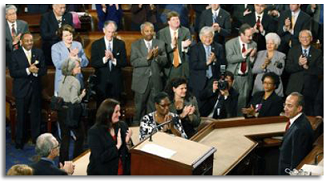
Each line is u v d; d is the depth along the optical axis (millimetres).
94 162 5941
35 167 5711
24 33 8516
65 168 6145
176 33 9266
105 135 5930
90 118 8906
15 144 8703
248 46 9094
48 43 9367
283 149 6586
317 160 6312
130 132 6113
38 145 5805
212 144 6828
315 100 9320
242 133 7203
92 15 10766
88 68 9383
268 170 7312
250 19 10109
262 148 7273
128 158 6164
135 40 9773
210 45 9008
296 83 9258
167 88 7258
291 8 9906
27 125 8898
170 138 5812
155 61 8977
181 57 9305
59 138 8828
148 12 10555
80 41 9562
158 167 5426
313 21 10312
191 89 9039
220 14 9953
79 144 7766
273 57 9180
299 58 9133
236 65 9086
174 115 6785
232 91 8422
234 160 6414
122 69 9523
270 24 10062
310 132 6527
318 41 10336
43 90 9102
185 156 5461
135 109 9141
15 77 8438
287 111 6570
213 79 8758
